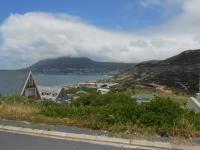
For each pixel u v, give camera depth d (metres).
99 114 8.67
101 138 7.23
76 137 7.38
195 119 8.38
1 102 11.68
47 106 11.20
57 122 8.59
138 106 8.84
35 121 8.74
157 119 8.05
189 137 7.22
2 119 9.02
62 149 6.60
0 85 56.94
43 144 6.93
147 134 7.45
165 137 7.31
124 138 7.20
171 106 8.69
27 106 10.75
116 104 9.55
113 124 8.21
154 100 8.90
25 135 7.62
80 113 9.16
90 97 29.08
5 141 7.15
